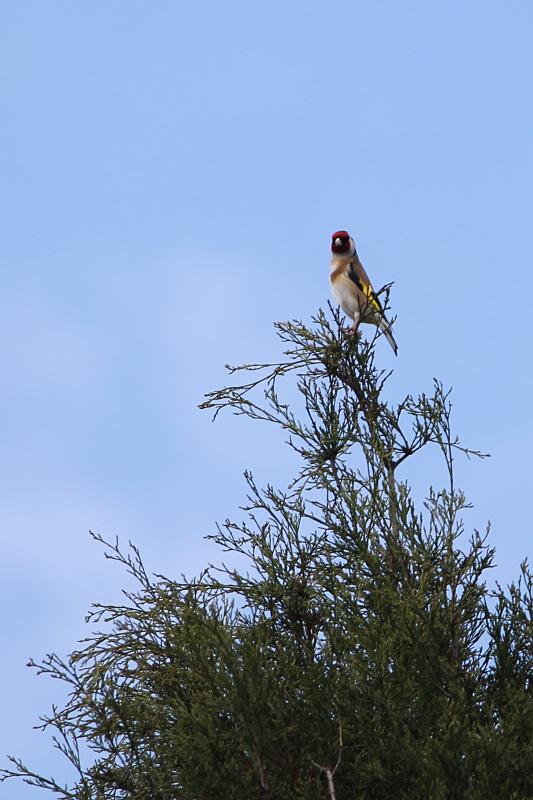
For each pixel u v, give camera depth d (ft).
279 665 44.39
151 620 48.57
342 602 47.55
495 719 44.60
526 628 46.73
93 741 46.11
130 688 47.65
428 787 41.34
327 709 42.73
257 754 40.50
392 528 49.60
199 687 43.68
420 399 51.67
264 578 48.96
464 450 50.49
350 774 42.91
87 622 48.75
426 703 44.52
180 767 43.29
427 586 47.91
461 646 46.73
